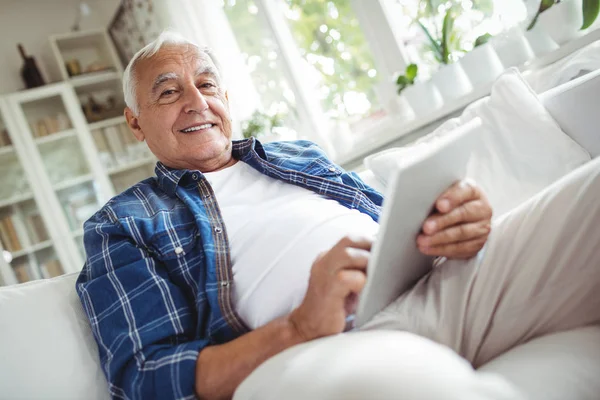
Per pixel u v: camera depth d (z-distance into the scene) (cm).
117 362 75
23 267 355
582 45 155
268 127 261
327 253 64
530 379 47
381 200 121
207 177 116
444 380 41
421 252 67
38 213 366
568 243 59
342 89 261
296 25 270
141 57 122
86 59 416
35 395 80
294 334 64
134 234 93
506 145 130
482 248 66
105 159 387
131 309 80
